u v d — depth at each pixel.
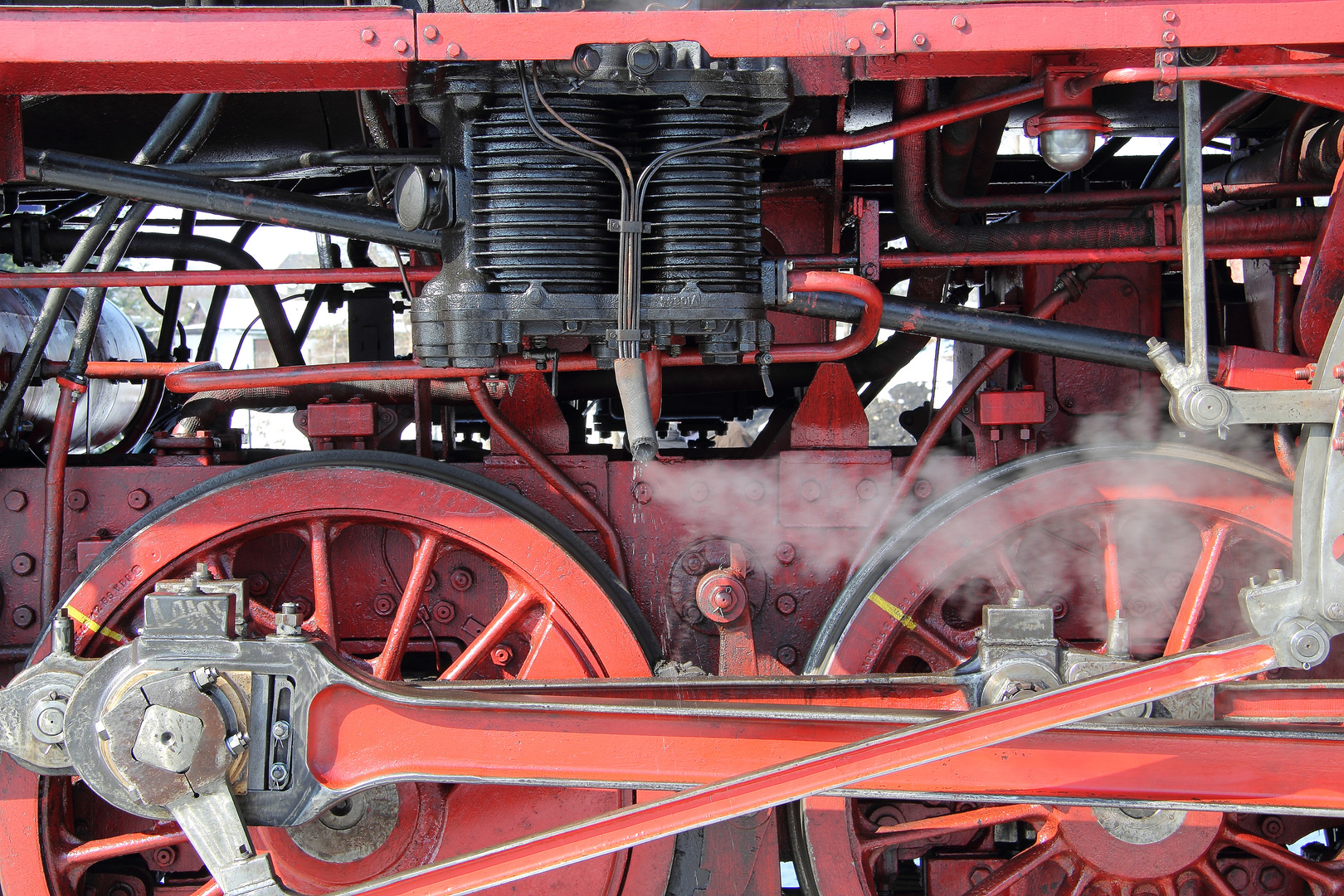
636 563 2.73
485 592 2.76
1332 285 2.36
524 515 2.58
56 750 2.16
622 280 2.04
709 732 2.26
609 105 2.11
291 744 2.14
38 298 3.32
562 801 2.61
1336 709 2.29
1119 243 2.67
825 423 2.74
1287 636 2.00
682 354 2.39
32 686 2.16
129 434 3.71
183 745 2.04
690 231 2.08
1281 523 2.51
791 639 2.75
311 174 3.50
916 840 2.70
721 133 2.08
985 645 2.29
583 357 2.37
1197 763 2.24
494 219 2.07
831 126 2.74
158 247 3.47
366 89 2.22
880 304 2.24
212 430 2.98
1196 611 2.54
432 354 2.12
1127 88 3.23
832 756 2.02
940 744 2.02
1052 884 2.80
